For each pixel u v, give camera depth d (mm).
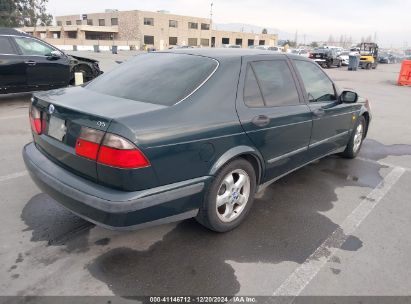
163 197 2598
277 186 4379
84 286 2523
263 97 3395
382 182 4660
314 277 2707
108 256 2863
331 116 4391
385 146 6457
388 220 3631
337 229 3418
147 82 3143
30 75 8719
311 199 4055
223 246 3055
